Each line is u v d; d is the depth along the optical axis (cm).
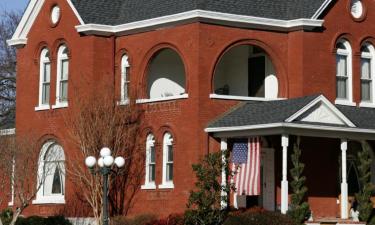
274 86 6216
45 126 6581
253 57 6378
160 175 5934
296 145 5422
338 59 6284
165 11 5984
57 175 6581
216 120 5728
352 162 6238
